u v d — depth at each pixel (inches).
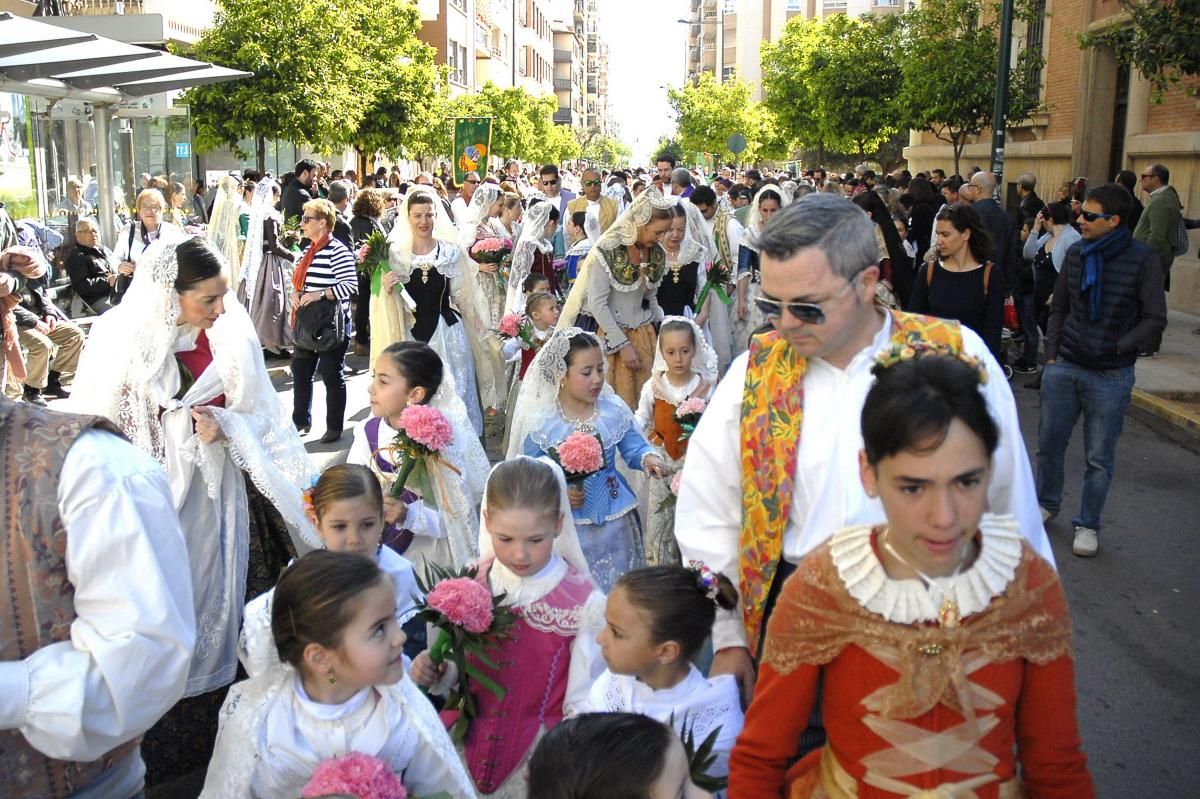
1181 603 240.5
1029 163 995.3
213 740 171.6
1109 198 254.8
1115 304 257.6
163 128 762.2
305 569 110.6
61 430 94.3
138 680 92.7
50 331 404.8
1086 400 265.9
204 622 171.0
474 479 199.5
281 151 1248.8
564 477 169.0
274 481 175.3
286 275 496.4
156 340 171.5
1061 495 291.3
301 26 820.0
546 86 3575.3
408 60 1172.5
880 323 114.1
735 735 120.4
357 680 110.2
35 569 92.1
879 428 77.0
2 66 469.7
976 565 80.6
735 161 2379.4
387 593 111.4
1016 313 454.9
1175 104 699.4
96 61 488.4
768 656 88.9
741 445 116.6
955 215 292.8
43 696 89.5
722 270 344.5
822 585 84.3
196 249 170.2
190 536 171.0
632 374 295.0
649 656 118.9
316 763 112.7
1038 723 83.4
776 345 116.7
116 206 663.8
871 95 1181.1
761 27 3499.0
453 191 888.9
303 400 371.2
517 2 2997.0
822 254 105.8
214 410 173.3
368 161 1244.5
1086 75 828.6
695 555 120.6
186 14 917.8
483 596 135.6
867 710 82.7
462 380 341.1
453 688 144.6
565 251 568.1
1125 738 181.9
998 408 107.4
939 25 877.2
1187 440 388.2
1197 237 661.3
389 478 196.7
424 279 331.3
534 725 142.9
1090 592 246.4
